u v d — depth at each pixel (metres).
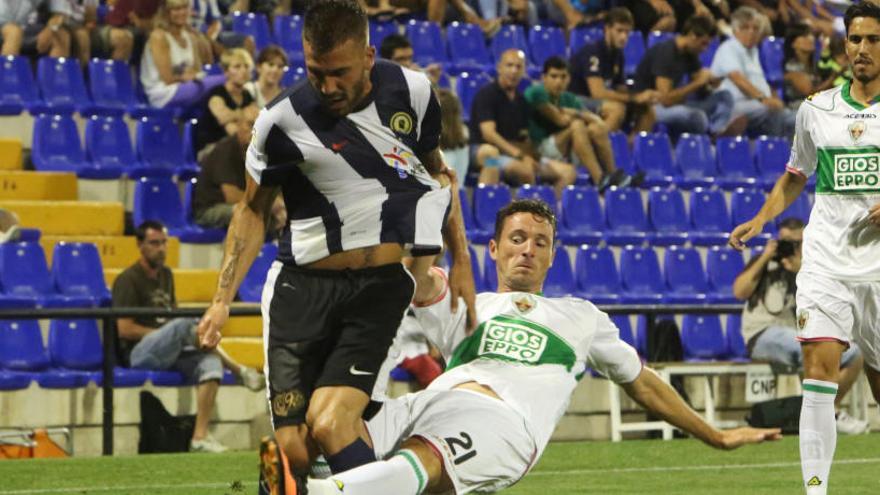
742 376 30.75
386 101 12.00
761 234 37.41
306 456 12.06
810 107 17.55
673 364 29.59
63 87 34.59
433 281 12.95
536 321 13.06
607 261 33.84
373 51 11.91
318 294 12.16
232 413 27.58
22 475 22.33
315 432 11.80
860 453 25.92
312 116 11.92
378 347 12.12
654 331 29.47
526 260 13.24
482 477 12.18
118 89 35.16
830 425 16.78
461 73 39.59
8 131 33.31
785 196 18.17
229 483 21.22
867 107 17.14
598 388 29.67
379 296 12.16
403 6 41.41
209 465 23.66
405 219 12.08
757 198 37.94
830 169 17.28
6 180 31.73
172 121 34.12
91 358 27.77
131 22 36.25
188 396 27.23
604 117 38.59
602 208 36.03
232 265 12.52
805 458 16.70
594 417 29.61
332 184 12.02
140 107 34.66
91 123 33.47
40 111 33.72
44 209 31.33
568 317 13.13
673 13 44.41
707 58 44.19
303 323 12.17
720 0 45.31
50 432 26.08
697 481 21.62
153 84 34.81
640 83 40.22
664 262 34.66
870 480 21.66
